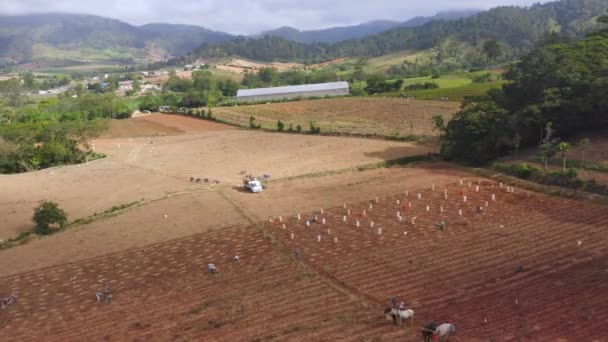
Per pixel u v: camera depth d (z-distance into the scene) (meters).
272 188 73.44
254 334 33.62
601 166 66.19
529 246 45.41
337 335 32.59
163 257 49.88
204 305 38.75
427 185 69.50
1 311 41.25
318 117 140.25
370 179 75.06
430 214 56.81
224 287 41.78
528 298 35.59
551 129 75.56
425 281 39.72
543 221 51.81
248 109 162.00
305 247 49.28
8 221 66.50
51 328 37.50
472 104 92.06
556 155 74.12
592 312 32.94
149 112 185.00
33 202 74.62
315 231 53.69
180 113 164.88
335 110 148.00
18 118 156.88
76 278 46.66
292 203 64.94
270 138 114.62
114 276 46.34
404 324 33.22
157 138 125.12
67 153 103.38
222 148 107.06
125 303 40.53
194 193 72.69
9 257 53.69
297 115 146.50
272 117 146.50
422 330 30.95
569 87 78.69
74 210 68.94
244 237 53.53
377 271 42.31
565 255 42.88
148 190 76.31
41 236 59.62
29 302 42.50
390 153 90.38
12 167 101.50
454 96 146.88
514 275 39.62
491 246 45.97
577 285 37.06
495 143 78.81
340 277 41.69
